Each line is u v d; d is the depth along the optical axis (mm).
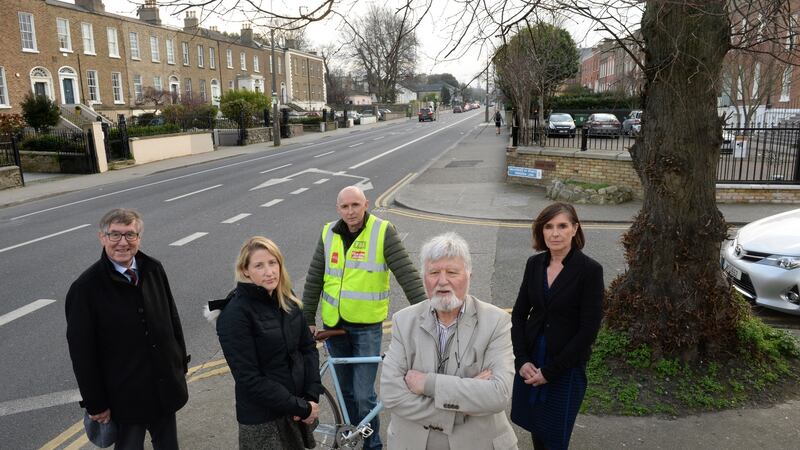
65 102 36094
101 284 3250
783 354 4941
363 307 3920
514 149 17281
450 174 20156
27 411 4871
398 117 86875
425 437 2680
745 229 7281
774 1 4098
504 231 11461
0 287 8492
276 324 3113
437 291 2674
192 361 5793
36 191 18797
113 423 3387
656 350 4613
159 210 14695
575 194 14094
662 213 4637
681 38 4289
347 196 3896
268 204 15266
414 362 2770
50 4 34500
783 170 15023
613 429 4082
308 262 9461
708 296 4590
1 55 31094
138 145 26641
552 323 3309
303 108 72625
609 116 29500
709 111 4480
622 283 5020
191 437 4336
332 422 4469
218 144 37188
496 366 2672
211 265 9406
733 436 3959
